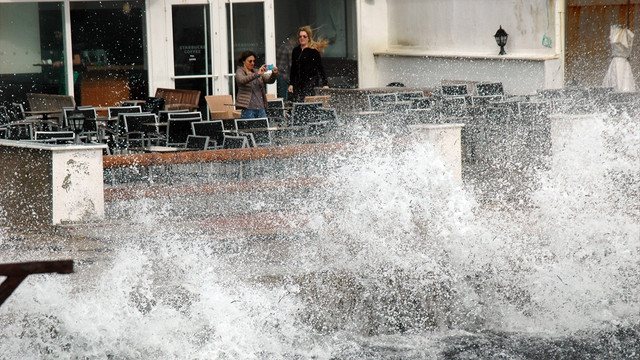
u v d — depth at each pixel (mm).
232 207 19703
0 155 18844
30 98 31844
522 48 35406
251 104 26844
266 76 26641
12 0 34344
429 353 13359
